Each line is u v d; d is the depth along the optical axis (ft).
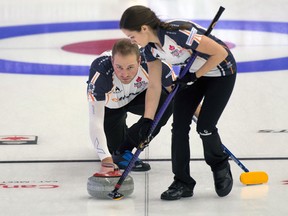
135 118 61.67
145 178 47.93
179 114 42.04
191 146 55.21
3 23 90.63
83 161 52.31
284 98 65.51
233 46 79.66
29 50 80.07
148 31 38.55
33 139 57.06
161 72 42.78
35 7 97.35
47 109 63.93
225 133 57.67
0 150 54.34
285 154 52.85
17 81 70.85
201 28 40.01
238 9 93.25
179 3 96.63
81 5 97.76
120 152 50.49
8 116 62.23
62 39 83.92
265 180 46.24
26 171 49.70
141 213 40.09
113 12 94.22
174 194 42.68
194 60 40.34
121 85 47.19
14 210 41.16
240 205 41.52
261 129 58.49
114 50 43.42
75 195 44.14
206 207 41.16
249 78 70.33
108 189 42.32
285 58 75.97
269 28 85.81
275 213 39.86
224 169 43.29
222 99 41.29
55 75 72.38
